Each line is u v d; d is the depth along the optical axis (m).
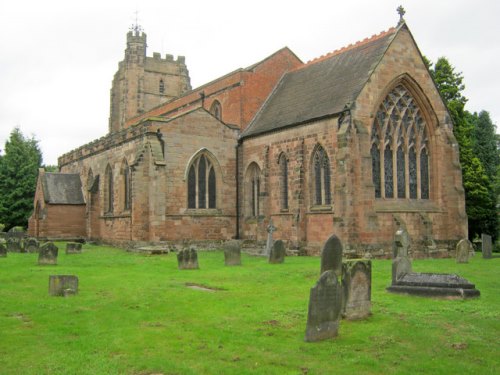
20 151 78.31
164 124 44.00
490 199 54.03
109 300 19.34
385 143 38.53
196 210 45.25
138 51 84.69
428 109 40.62
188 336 14.39
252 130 46.97
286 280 24.38
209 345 13.55
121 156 49.12
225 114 52.22
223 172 46.88
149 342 13.77
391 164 38.94
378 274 25.72
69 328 15.16
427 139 41.06
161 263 32.53
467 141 53.12
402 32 39.28
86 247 48.69
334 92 39.66
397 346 13.61
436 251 38.53
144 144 43.34
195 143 45.41
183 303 18.81
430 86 40.50
